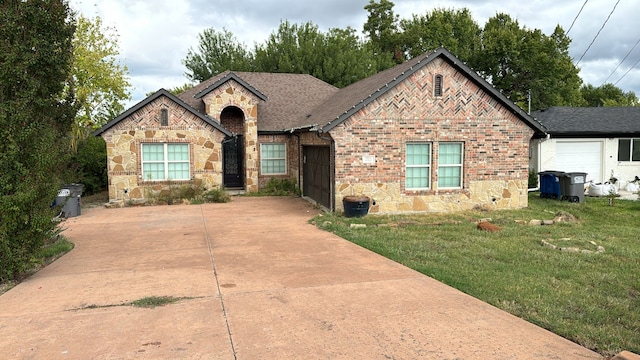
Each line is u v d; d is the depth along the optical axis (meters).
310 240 10.80
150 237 11.38
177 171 18.23
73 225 13.19
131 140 17.53
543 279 7.54
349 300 6.50
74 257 9.42
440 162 15.34
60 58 8.45
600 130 21.09
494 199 15.72
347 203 13.95
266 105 22.86
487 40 41.69
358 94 16.36
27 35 7.98
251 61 38.16
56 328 5.61
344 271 8.07
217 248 10.06
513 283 7.29
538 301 6.42
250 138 20.44
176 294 6.88
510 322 5.68
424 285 7.21
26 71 7.88
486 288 7.00
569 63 39.31
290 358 4.72
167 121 17.88
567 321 5.72
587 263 8.59
